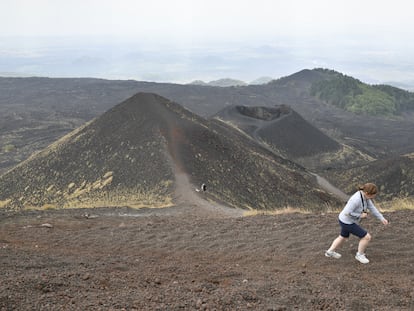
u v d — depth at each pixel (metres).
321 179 108.44
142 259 9.59
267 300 6.24
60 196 51.34
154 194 41.34
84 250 11.16
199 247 10.71
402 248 9.08
